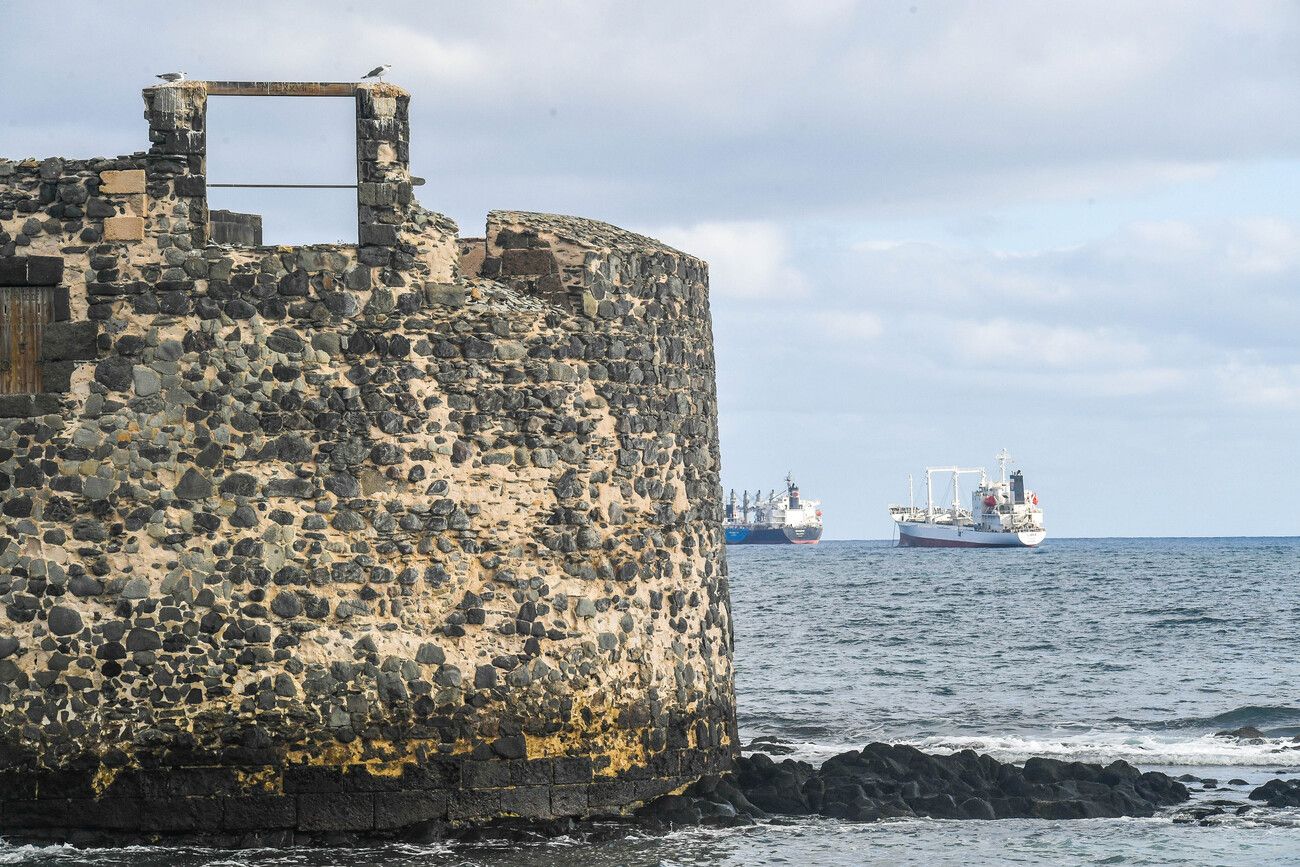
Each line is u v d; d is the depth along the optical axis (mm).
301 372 53938
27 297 53719
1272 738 92438
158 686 52625
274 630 53094
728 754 63594
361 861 50875
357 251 54719
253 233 61812
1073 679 128500
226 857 51219
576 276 57906
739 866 51781
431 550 54406
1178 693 117500
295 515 53531
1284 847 56188
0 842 52250
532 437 56094
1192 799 68000
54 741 52469
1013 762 81625
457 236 57469
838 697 115438
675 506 60469
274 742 52844
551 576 56000
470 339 55500
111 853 51469
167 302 53625
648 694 58375
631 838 54781
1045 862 53656
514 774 54969
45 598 52750
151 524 53062
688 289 62875
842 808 60844
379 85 55094
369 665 53469
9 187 53875
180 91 54062
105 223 53781
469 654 54562
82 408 53312
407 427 54500
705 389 63812
